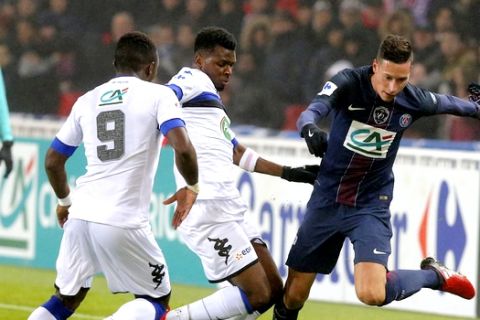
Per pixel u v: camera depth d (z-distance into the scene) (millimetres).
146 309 19469
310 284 22406
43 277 34875
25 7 45156
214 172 21938
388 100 20500
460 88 37938
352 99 20766
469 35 38625
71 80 43875
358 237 21125
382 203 21531
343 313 29969
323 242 21812
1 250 38188
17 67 44406
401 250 30812
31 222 37281
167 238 34375
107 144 19328
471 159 29812
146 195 19453
